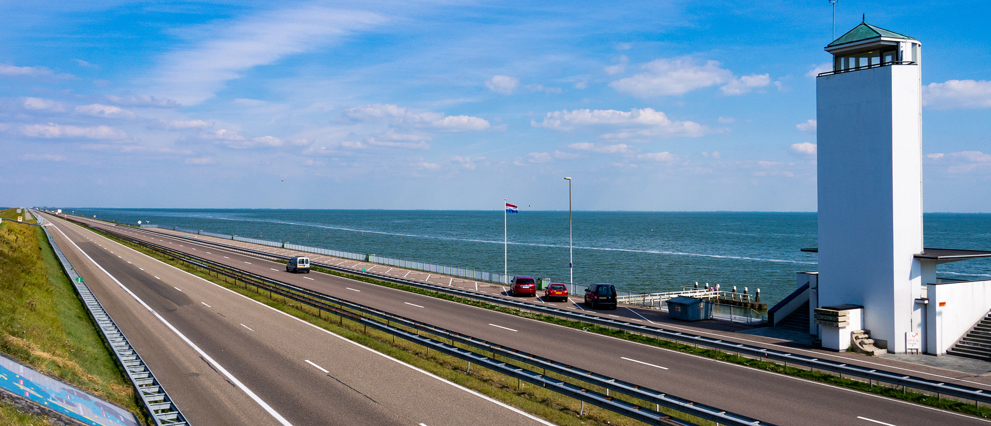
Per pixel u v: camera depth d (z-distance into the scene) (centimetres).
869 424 1588
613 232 19938
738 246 13262
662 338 2847
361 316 2862
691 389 1931
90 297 3312
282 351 2345
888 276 2625
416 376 2016
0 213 15088
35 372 1505
